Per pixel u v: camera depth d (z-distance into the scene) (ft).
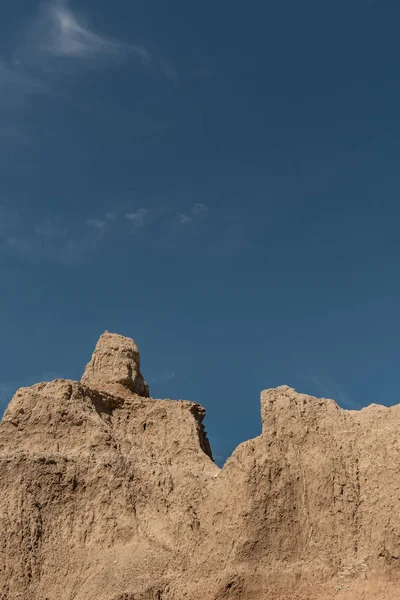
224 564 134.51
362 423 141.79
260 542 134.00
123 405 160.35
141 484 146.92
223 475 143.33
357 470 137.69
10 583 137.69
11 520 142.72
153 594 133.08
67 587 136.87
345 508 134.82
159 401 160.56
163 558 137.80
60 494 145.79
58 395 155.53
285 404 144.46
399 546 127.65
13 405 155.94
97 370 167.43
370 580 127.54
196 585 133.59
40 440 151.43
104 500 144.77
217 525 139.13
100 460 148.36
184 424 157.28
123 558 138.31
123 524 142.10
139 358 172.14
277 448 140.97
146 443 155.33
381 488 134.21
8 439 151.94
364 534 132.57
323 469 138.00
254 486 138.10
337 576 129.90
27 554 140.05
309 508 135.95
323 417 143.33
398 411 139.95
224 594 130.62
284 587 130.11
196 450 153.99
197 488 145.38
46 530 142.82
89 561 139.03
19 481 146.20
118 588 134.21
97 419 153.89
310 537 133.90
